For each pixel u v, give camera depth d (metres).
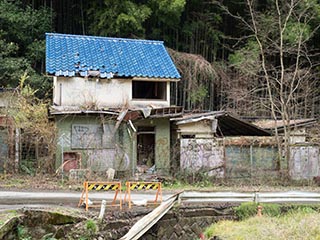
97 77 18.98
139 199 13.06
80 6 27.75
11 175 16.86
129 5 25.44
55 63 19.25
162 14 26.64
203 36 28.94
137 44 22.34
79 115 17.53
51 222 9.95
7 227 9.08
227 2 29.19
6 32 24.73
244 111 25.09
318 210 12.45
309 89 25.67
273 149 19.03
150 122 18.72
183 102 26.12
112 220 10.43
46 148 17.61
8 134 17.36
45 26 26.22
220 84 26.75
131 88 19.55
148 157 19.02
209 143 18.31
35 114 17.81
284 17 25.34
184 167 18.11
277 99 23.50
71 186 15.38
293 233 9.13
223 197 12.41
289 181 18.61
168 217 11.19
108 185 12.11
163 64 20.86
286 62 27.75
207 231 10.57
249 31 29.23
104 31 26.14
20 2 26.44
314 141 21.05
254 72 24.19
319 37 28.20
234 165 18.48
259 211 11.82
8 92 19.17
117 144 17.84
